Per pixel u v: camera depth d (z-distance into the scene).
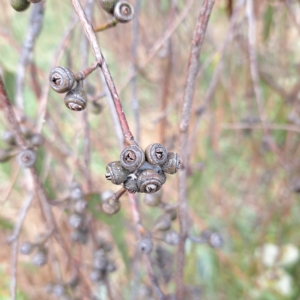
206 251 0.33
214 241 0.17
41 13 0.23
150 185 0.09
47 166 0.23
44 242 0.19
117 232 0.23
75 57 0.28
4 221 0.26
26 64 0.24
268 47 0.35
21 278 0.29
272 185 0.38
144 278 0.31
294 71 0.36
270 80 0.32
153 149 0.10
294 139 0.32
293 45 0.36
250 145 0.38
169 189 0.30
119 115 0.10
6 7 0.33
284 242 0.36
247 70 0.31
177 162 0.10
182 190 0.15
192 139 0.25
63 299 0.21
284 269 0.35
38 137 0.18
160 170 0.10
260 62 0.35
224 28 0.37
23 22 0.37
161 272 0.25
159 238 0.16
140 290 0.25
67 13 0.37
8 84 0.23
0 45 0.34
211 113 0.33
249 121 0.33
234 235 0.37
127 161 0.09
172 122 0.34
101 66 0.10
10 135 0.16
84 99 0.10
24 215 0.19
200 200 0.36
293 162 0.32
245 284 0.33
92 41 0.10
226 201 0.39
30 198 0.19
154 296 0.23
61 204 0.19
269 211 0.34
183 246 0.16
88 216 0.21
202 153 0.35
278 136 0.34
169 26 0.26
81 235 0.20
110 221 0.22
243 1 0.23
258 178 0.38
